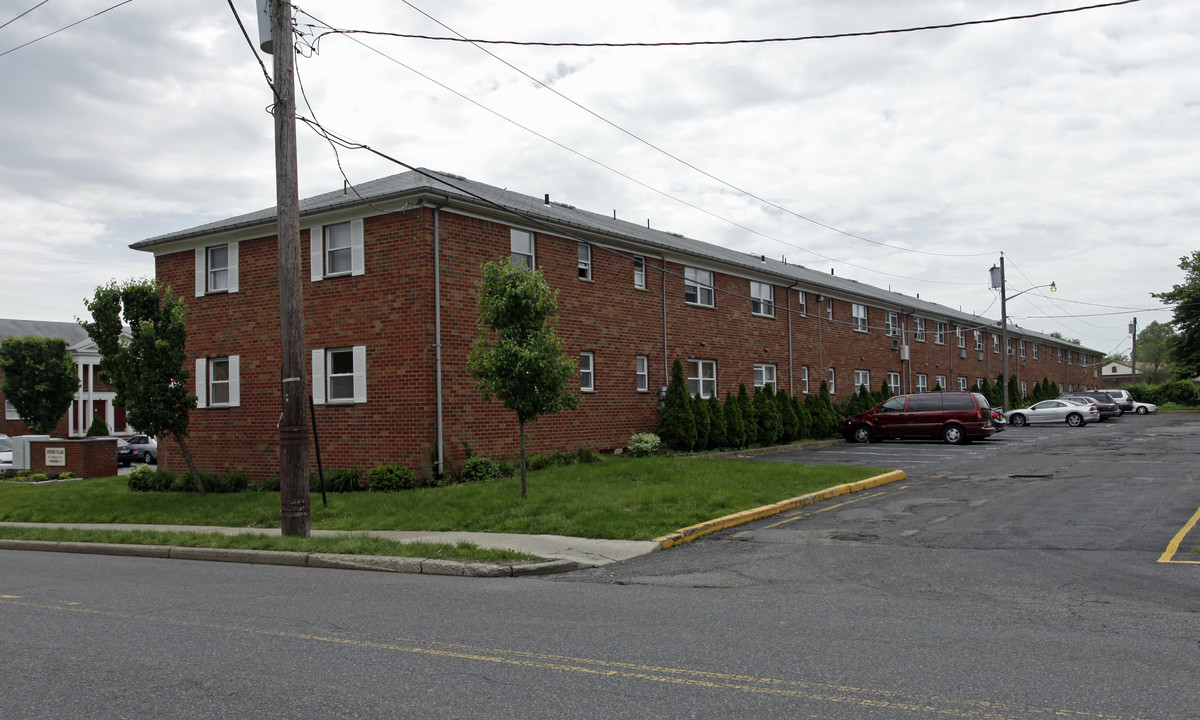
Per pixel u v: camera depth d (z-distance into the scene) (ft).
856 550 33.35
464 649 20.33
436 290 59.62
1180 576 26.86
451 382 60.44
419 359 58.95
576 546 36.04
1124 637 20.06
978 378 168.76
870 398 113.60
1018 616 22.35
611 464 63.62
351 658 19.69
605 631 21.94
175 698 16.94
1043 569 28.43
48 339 124.57
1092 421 139.74
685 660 18.94
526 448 66.64
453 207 61.26
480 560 32.91
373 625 23.26
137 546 40.96
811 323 111.65
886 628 21.45
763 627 21.93
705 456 78.02
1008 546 32.86
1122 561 29.35
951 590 25.84
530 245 68.59
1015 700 15.80
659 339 83.05
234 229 67.56
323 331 63.93
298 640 21.61
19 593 29.86
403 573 32.99
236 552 37.76
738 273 96.68
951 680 17.04
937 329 153.17
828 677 17.42
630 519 40.50
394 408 59.88
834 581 27.81
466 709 15.94
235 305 69.56
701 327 89.51
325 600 27.27
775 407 94.94
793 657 18.97
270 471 66.85
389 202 59.88
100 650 20.94
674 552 35.01
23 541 45.16
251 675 18.45
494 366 45.65
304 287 65.26
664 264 84.74
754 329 99.04
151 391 55.83
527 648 20.31
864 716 15.08
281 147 40.88
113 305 56.03
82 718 15.88
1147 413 197.77
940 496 49.21
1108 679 16.93
